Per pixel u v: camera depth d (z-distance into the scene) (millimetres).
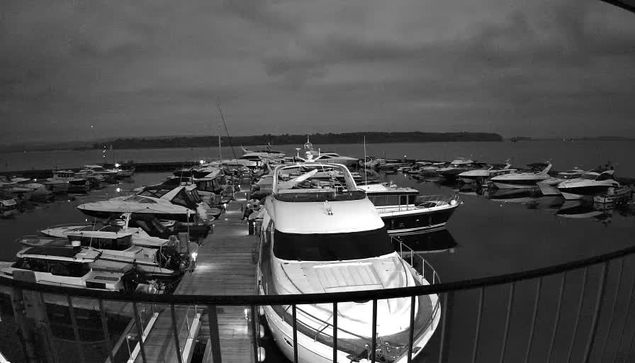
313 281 6793
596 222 24734
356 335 5578
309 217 8258
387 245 7988
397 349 5645
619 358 2871
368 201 9086
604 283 2338
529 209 29734
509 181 37875
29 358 2248
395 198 19969
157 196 21625
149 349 7328
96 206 20422
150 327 8023
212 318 1750
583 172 39875
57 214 28219
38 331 2240
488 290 12266
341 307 6273
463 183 45094
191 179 29828
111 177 47688
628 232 21906
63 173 40594
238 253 12750
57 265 11328
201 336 8477
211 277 10680
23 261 11453
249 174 38312
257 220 14750
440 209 19422
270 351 7910
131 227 14812
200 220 20312
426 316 6324
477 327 1957
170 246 13055
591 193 30984
